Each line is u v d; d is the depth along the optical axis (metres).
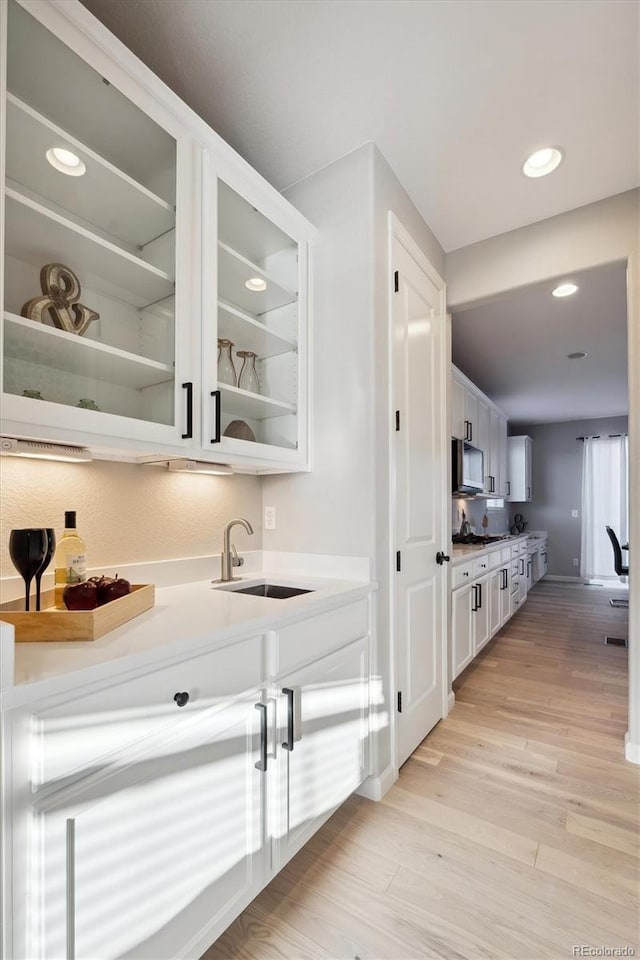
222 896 1.07
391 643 1.84
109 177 1.18
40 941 0.73
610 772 1.91
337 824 1.59
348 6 1.27
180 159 1.31
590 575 6.89
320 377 1.86
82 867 0.79
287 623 1.29
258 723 1.19
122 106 1.19
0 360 0.93
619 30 1.33
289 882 1.35
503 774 1.90
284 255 1.84
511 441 6.94
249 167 1.51
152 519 1.59
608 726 2.32
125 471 1.51
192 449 1.35
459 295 2.50
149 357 1.36
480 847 1.49
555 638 3.93
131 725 0.88
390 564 1.86
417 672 2.11
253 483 2.02
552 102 1.59
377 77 1.49
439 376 2.46
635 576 2.01
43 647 0.90
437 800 1.73
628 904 1.27
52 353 1.10
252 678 1.17
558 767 1.95
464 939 1.17
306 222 1.82
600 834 1.55
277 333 1.79
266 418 1.82
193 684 1.01
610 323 3.47
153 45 1.39
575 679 2.98
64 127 1.21
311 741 1.38
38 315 1.10
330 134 1.73
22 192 1.10
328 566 1.82
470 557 3.08
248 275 1.67
